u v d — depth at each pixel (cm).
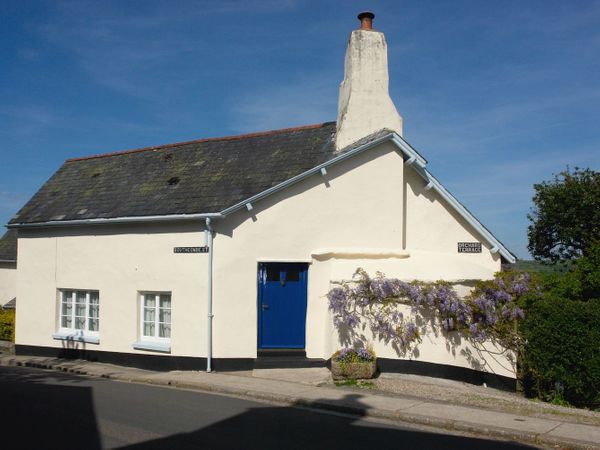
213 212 1335
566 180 2759
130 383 1268
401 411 942
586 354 1075
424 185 1575
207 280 1362
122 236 1516
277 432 833
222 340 1350
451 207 1588
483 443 806
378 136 1462
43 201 1783
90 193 1712
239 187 1423
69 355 1616
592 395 1080
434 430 874
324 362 1352
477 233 1602
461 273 1341
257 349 1366
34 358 1648
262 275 1392
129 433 812
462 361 1281
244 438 796
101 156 1936
